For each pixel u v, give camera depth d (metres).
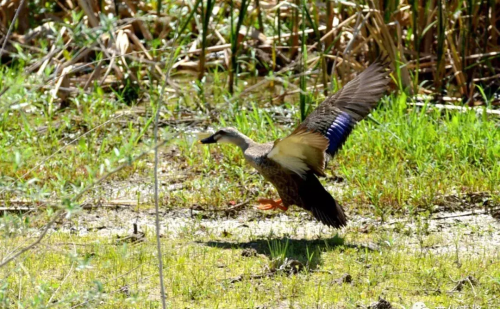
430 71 21.34
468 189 14.08
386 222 13.02
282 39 22.83
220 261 11.40
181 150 16.33
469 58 20.36
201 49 20.00
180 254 11.62
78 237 12.34
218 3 22.86
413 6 19.34
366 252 11.38
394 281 10.66
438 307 9.83
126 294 10.12
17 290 10.02
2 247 11.36
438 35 19.33
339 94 12.62
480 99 20.16
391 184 14.13
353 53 21.17
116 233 12.63
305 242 12.19
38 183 14.11
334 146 12.20
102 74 21.34
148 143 7.81
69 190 13.71
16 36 21.47
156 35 22.48
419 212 13.30
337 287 10.43
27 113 18.59
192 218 13.36
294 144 11.09
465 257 11.50
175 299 10.12
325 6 21.67
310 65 21.38
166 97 20.14
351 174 14.73
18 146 15.60
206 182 14.67
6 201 13.42
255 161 12.13
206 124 18.38
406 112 18.31
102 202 13.90
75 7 22.03
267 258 11.51
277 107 18.80
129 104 19.81
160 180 15.04
